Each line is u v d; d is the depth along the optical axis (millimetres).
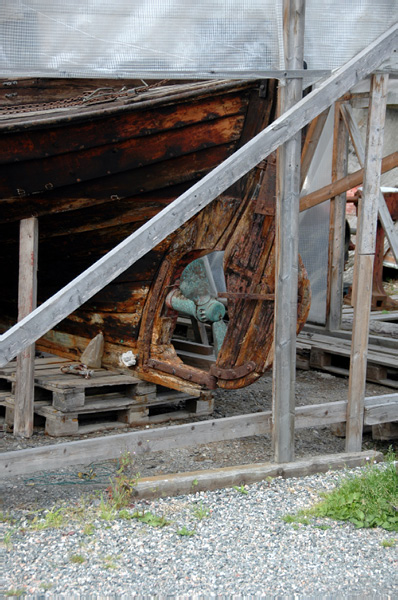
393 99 6777
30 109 6070
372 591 3250
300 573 3420
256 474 4641
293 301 4738
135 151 5367
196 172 5477
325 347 8180
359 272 5062
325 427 6137
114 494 4254
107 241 6094
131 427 5922
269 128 4320
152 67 4234
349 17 4625
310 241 9156
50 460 4250
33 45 4039
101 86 6652
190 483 4441
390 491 4250
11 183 5574
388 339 8352
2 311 7680
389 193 11352
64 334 6906
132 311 6102
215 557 3566
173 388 5996
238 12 4340
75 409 5582
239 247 5746
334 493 4328
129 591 3193
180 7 4238
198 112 5238
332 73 4641
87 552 3574
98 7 4109
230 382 5902
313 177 9023
